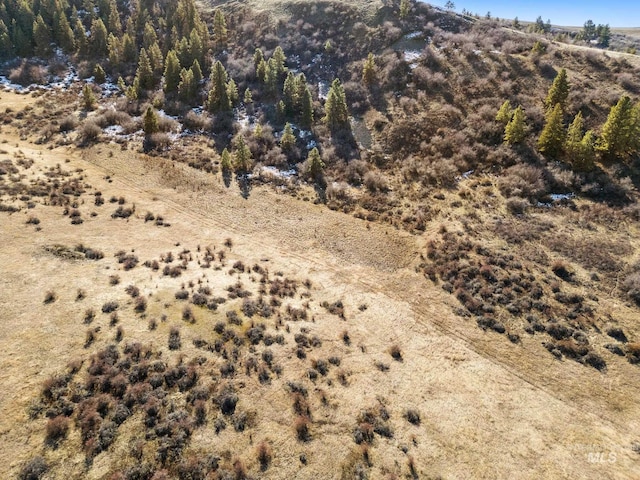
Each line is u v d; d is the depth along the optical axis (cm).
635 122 4519
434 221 4425
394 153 5697
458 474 2005
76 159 5025
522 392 2575
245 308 2941
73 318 2548
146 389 2159
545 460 2131
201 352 2480
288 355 2594
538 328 3055
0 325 2389
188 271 3344
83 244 3416
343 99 6153
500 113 5538
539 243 3909
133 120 6141
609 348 2870
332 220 4462
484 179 4950
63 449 1836
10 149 4869
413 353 2828
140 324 2605
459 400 2459
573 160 4750
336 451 2036
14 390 2036
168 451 1905
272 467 1920
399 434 2173
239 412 2155
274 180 5103
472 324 3133
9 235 3259
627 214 4097
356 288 3525
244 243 3981
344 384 2453
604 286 3378
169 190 4669
